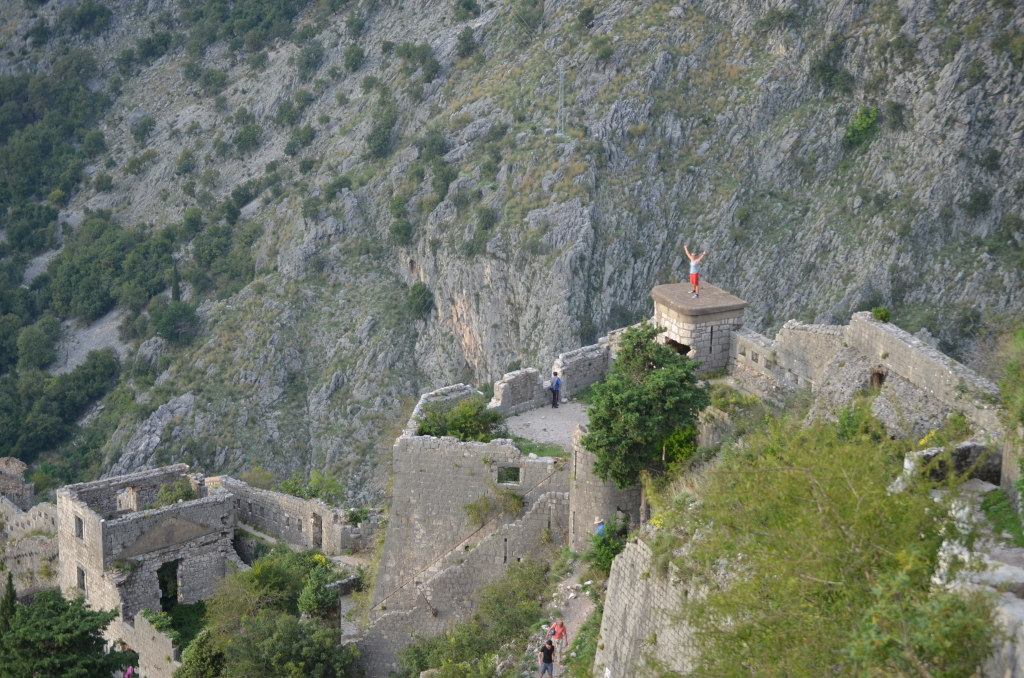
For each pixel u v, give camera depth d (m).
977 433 21.62
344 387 141.38
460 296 136.38
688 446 28.22
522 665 26.05
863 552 15.51
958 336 109.00
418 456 32.03
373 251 153.62
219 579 46.31
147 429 139.25
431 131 152.75
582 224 128.25
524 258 129.62
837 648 14.96
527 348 126.25
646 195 130.75
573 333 123.81
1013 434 18.41
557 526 30.66
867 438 20.98
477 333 134.50
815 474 16.81
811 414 27.42
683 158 133.50
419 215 146.50
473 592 31.34
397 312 145.75
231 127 187.50
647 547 21.92
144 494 48.22
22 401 149.12
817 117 129.00
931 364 25.20
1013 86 118.25
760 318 121.44
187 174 185.12
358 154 165.12
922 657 14.05
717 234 126.62
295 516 47.03
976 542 16.11
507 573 30.30
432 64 163.50
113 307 165.00
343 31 186.12
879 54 126.62
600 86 140.75
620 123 136.25
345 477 129.12
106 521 43.84
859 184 123.25
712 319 31.89
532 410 35.38
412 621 31.88
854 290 115.50
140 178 189.75
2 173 195.00
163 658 39.94
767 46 136.00
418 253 144.50
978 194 116.06
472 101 153.00
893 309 113.81
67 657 30.50
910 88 123.69
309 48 188.88
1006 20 120.69
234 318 152.12
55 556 50.56
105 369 150.50
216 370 145.50
